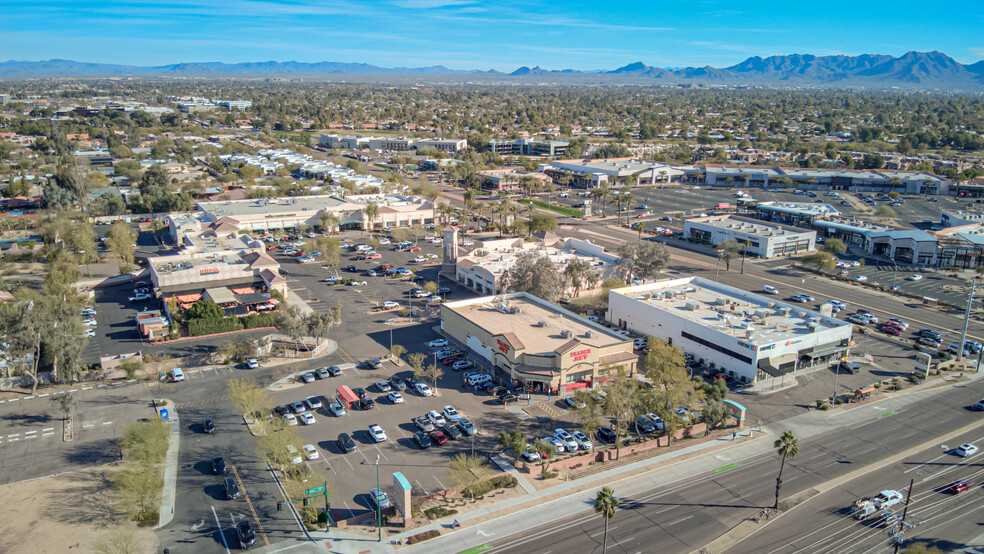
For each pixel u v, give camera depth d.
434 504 87.12
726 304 148.50
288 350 137.62
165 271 161.38
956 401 119.44
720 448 103.06
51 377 122.38
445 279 192.25
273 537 80.06
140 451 90.44
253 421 108.31
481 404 116.00
